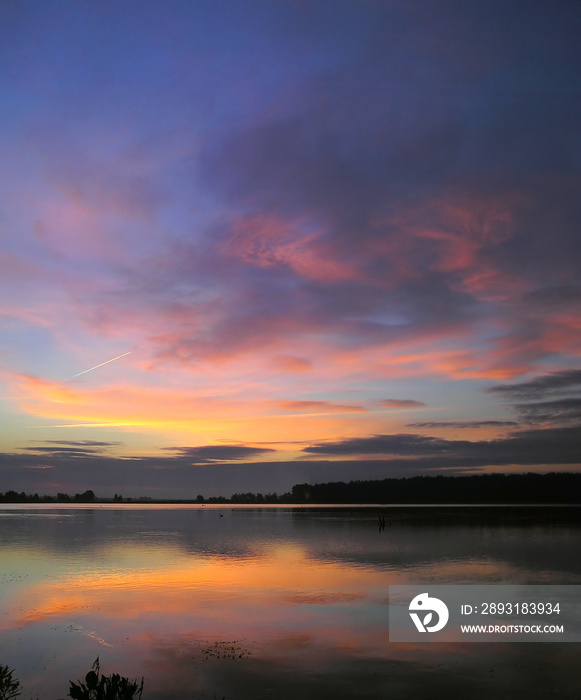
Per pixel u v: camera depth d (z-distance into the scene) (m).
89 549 58.19
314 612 26.66
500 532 81.69
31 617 26.03
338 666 18.72
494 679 17.50
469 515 150.75
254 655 19.91
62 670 18.47
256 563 46.22
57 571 41.62
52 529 91.06
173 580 37.19
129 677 17.77
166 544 64.31
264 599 30.08
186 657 19.72
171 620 25.22
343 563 45.62
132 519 130.38
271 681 17.36
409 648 20.69
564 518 130.12
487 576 37.47
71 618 25.73
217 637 22.30
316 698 16.06
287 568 42.75
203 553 54.28
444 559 47.78
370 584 34.75
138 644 21.34
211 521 122.19
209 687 16.89
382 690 16.61
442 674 17.95
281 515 160.25
